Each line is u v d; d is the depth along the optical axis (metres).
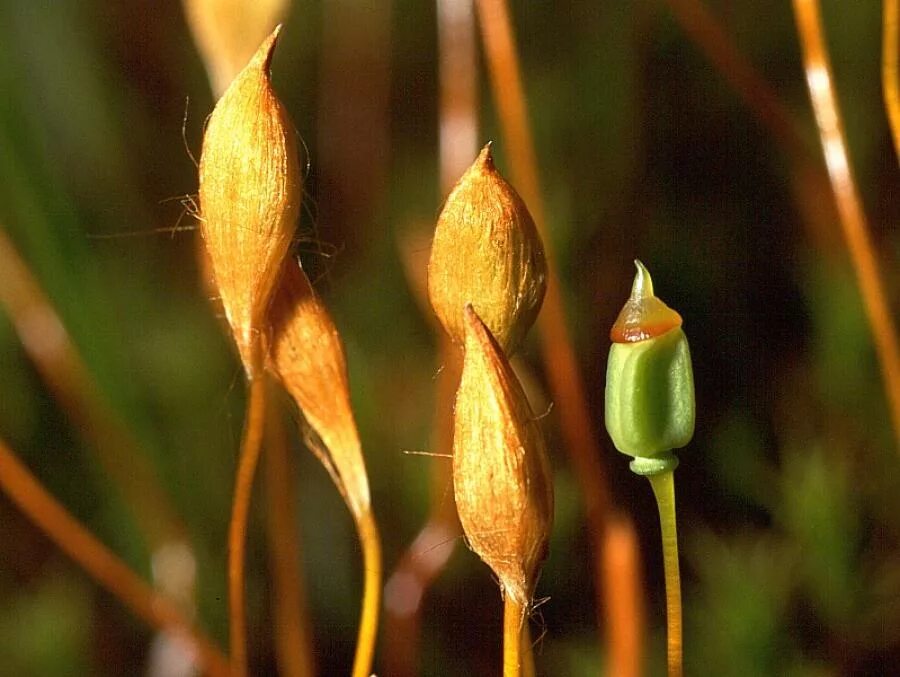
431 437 0.09
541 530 0.05
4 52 0.09
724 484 0.09
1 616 0.09
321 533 0.09
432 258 0.05
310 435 0.06
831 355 0.09
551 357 0.07
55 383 0.08
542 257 0.05
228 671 0.07
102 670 0.09
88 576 0.09
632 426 0.05
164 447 0.09
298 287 0.05
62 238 0.08
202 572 0.09
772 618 0.08
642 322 0.05
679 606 0.05
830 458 0.09
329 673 0.08
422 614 0.08
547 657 0.08
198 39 0.06
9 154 0.08
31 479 0.07
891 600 0.08
